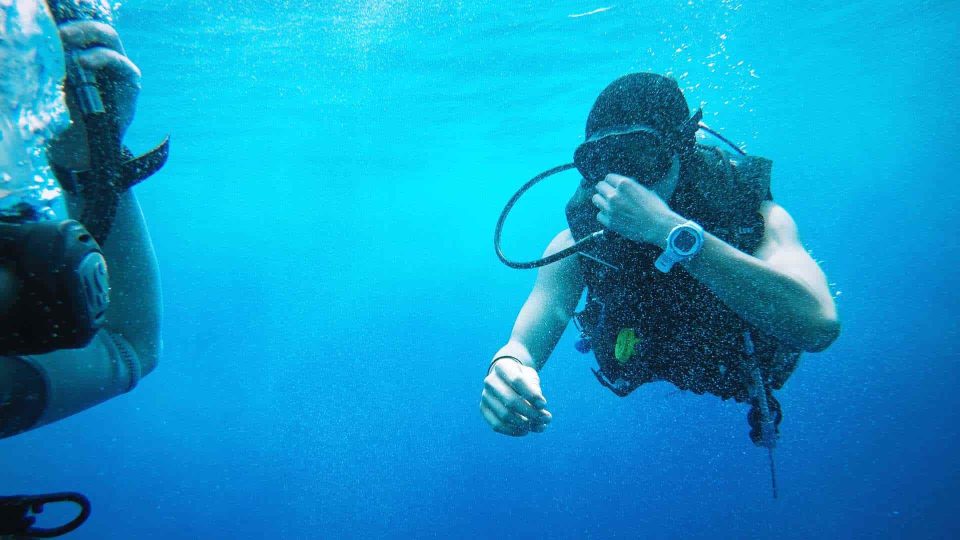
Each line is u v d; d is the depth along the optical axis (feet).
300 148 63.98
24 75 2.59
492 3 32.68
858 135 114.52
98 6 3.76
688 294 8.46
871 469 44.50
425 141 63.41
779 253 7.47
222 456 71.61
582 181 8.70
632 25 37.99
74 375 4.00
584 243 8.33
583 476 52.60
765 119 83.35
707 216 7.99
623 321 9.04
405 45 37.63
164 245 151.53
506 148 71.15
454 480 55.52
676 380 9.62
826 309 6.61
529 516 47.03
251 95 45.91
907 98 89.45
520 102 51.80
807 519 39.52
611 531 43.29
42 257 2.48
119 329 4.70
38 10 2.68
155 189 84.69
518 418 6.89
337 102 48.60
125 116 3.96
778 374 9.09
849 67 64.28
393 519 50.83
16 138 2.57
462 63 41.52
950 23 56.65
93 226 3.32
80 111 3.40
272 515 54.13
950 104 99.45
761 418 8.70
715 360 9.00
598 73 46.65
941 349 67.46
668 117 7.58
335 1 31.35
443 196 106.52
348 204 105.60
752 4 38.45
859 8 45.39
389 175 82.43
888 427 51.31
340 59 39.50
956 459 43.45
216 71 40.83
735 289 6.77
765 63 53.72
